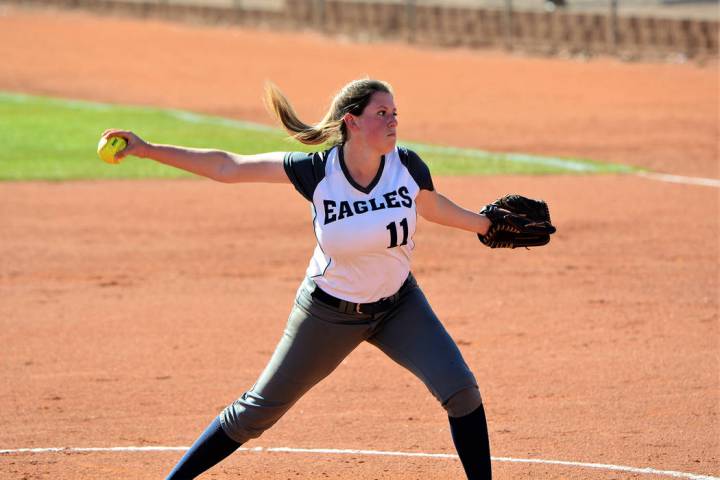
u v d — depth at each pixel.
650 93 94.81
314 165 19.78
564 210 54.94
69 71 117.75
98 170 67.50
